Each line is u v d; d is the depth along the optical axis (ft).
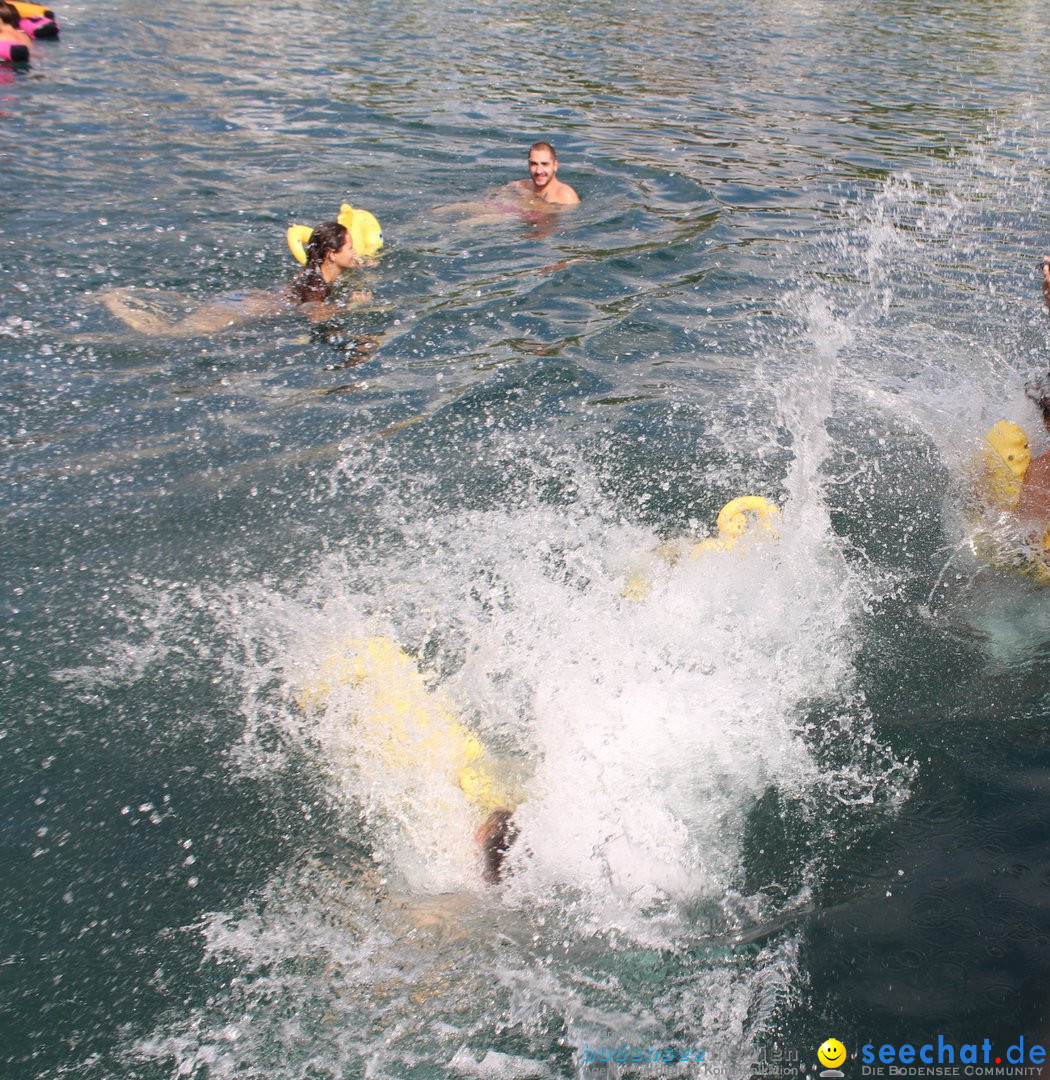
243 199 27.27
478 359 18.83
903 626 11.64
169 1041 7.13
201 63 43.86
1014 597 12.12
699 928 8.11
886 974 7.50
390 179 29.89
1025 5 77.36
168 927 8.05
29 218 24.64
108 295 20.83
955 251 24.68
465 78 43.78
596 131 36.09
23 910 8.14
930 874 8.39
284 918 8.19
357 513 13.87
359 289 22.03
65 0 57.72
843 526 13.48
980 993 7.28
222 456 15.25
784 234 25.96
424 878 8.63
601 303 21.56
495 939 8.05
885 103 41.60
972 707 10.39
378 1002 7.48
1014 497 12.79
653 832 9.04
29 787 9.36
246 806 9.28
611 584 12.40
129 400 16.90
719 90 43.45
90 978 7.60
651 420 16.51
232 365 18.38
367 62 46.01
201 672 10.89
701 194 29.22
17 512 13.64
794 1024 7.20
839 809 9.20
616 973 7.70
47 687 10.57
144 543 13.11
